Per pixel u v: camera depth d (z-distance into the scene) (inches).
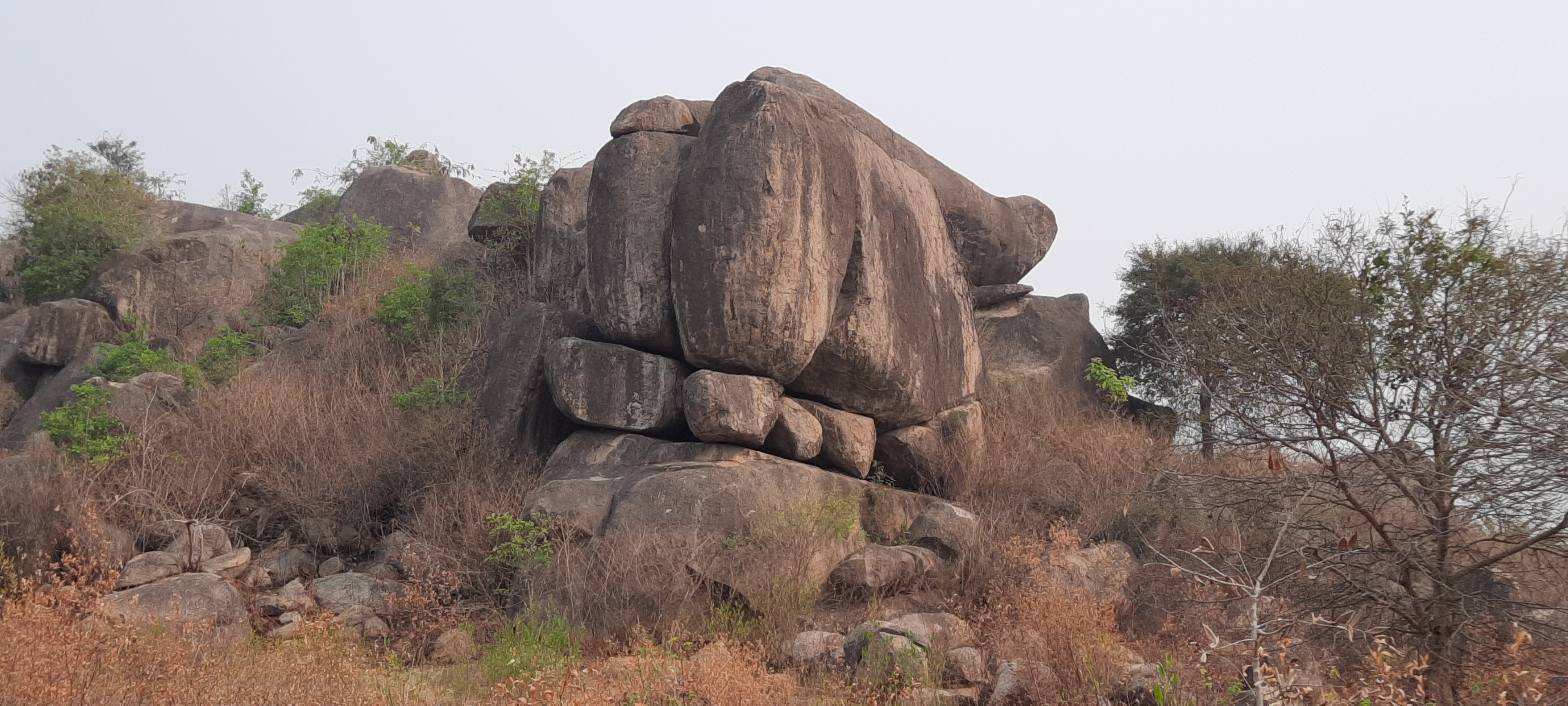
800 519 374.3
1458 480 253.9
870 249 443.5
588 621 343.3
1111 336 672.4
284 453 458.9
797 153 405.1
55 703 221.9
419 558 391.2
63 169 697.0
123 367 540.4
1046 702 263.3
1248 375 293.0
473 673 305.0
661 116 446.9
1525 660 234.7
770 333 397.4
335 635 302.4
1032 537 414.9
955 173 578.6
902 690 279.6
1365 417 272.2
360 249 627.2
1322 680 237.8
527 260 569.6
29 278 671.8
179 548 388.5
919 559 395.9
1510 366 249.9
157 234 690.8
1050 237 618.8
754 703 262.7
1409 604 257.9
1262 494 279.7
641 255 421.4
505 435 447.2
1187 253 655.8
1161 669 242.8
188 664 259.4
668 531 365.1
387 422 470.3
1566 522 237.8
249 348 578.6
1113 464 475.2
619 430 423.8
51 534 391.2
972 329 528.7
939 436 472.4
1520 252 268.1
